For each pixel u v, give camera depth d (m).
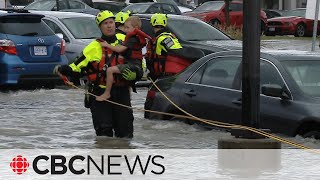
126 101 15.38
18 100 24.00
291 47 41.59
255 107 13.48
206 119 16.92
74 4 47.78
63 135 17.11
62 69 14.88
